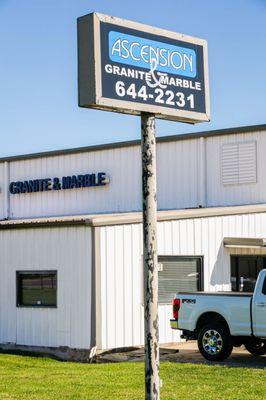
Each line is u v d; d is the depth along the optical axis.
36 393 12.55
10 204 33.16
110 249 19.11
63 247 19.52
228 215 22.69
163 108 8.53
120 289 19.20
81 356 18.69
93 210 30.38
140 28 8.41
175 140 28.95
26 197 32.69
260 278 16.14
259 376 13.94
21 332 20.23
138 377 14.39
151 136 8.38
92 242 18.83
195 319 16.83
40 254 20.08
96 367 16.38
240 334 16.23
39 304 19.98
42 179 31.94
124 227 19.45
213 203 27.84
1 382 13.95
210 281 21.84
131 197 29.27
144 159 8.23
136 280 19.58
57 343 19.33
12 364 17.14
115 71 8.14
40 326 19.81
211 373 14.41
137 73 8.33
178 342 20.59
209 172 28.05
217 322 16.72
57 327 19.39
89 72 8.04
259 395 11.90
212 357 16.59
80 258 19.09
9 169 33.31
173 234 20.88
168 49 8.67
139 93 8.32
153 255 7.99
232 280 23.08
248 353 18.16
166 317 20.42
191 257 21.36
